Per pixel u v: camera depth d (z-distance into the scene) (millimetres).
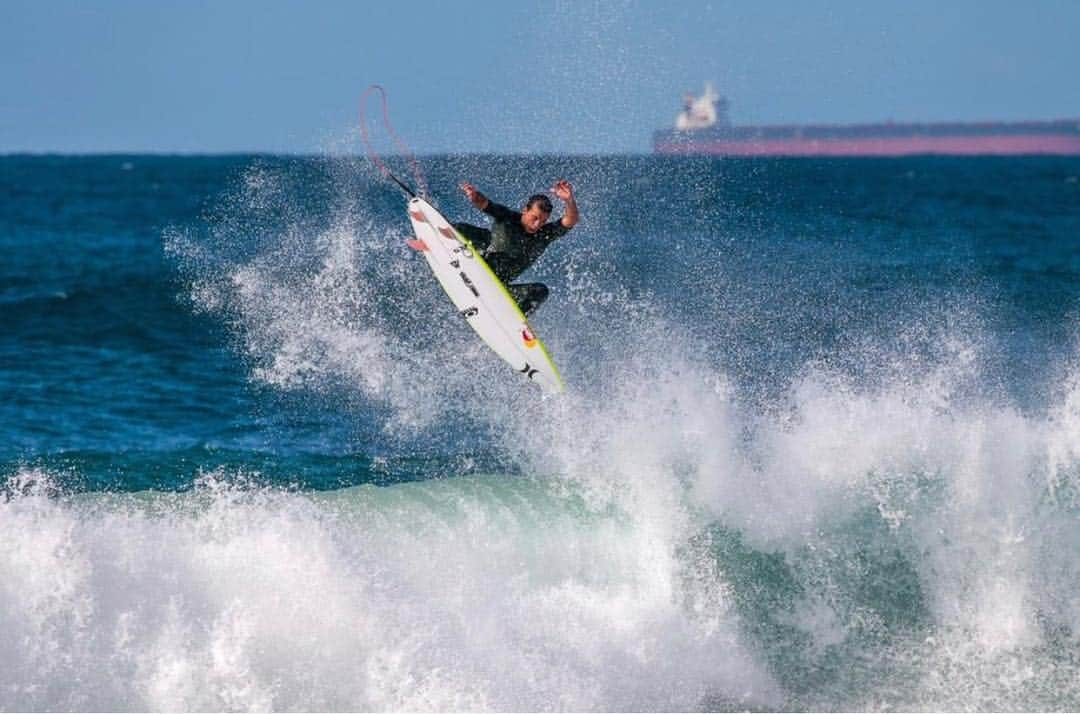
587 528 36156
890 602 35094
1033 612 35031
